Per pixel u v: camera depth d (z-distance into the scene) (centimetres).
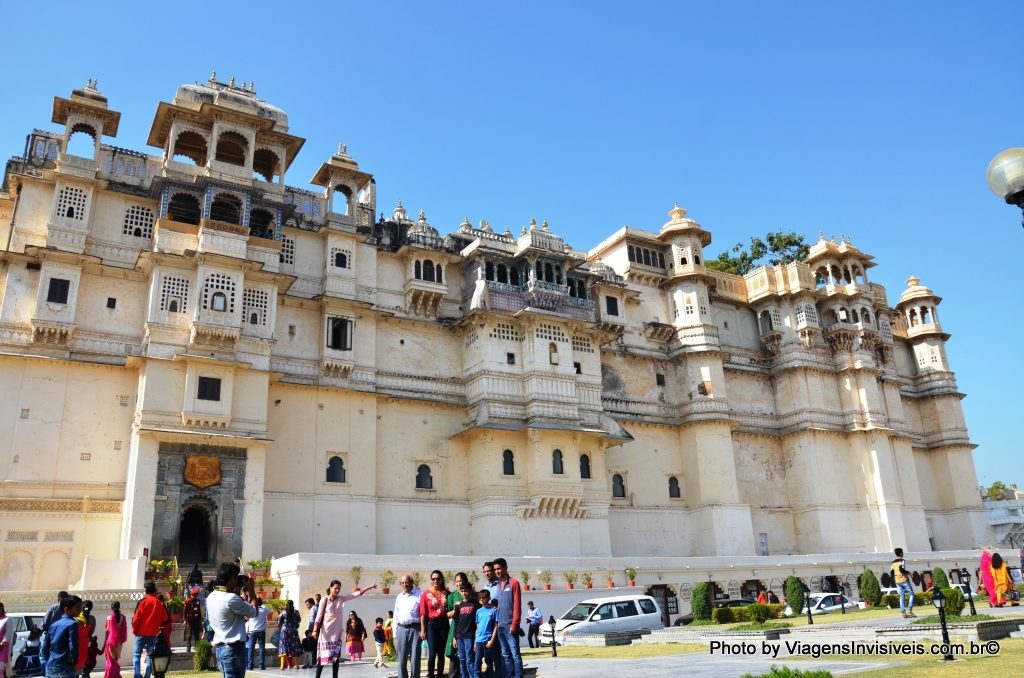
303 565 3172
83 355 3700
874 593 3909
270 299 4009
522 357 4772
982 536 6569
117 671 1672
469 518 4541
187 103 4209
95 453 3612
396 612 1644
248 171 4178
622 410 5391
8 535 3325
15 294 3669
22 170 3909
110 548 3478
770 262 7962
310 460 4109
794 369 5975
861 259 6444
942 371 7006
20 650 2156
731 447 5481
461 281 5072
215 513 3569
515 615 1504
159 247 3788
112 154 4066
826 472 5809
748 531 5309
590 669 1822
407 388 4606
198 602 2705
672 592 4334
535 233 5044
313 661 2509
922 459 6800
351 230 4556
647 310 5788
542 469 4509
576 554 4531
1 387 3512
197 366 3672
